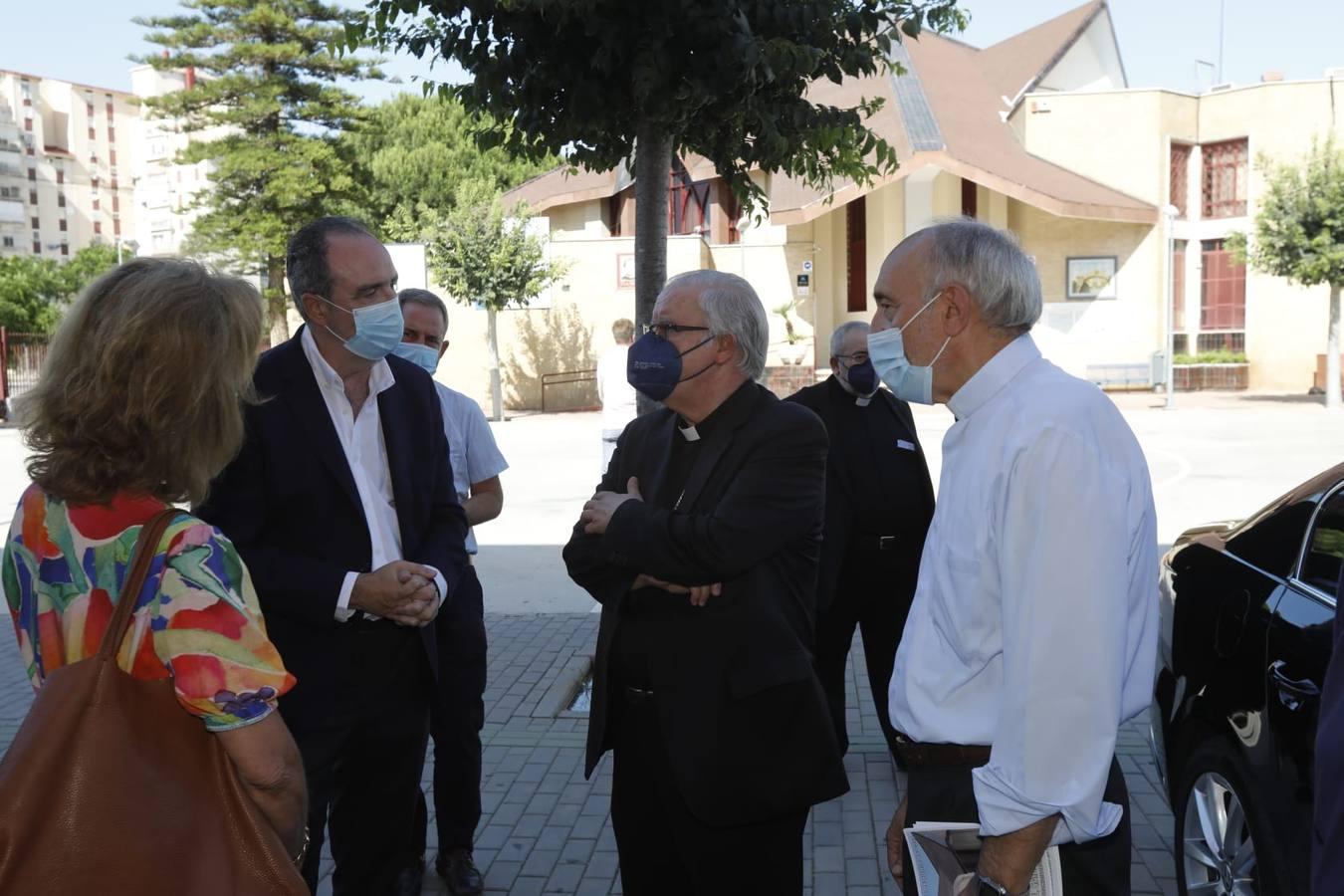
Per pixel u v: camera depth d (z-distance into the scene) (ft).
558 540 33.55
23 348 94.89
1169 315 76.59
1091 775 5.85
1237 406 77.87
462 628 12.28
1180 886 11.14
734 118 14.76
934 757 6.71
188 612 5.29
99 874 4.95
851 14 14.55
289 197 96.07
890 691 7.14
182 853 5.14
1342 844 4.40
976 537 6.42
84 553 5.47
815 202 78.59
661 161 15.75
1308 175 73.10
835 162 16.22
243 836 5.35
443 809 12.35
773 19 13.79
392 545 9.72
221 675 5.27
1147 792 14.92
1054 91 106.01
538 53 14.05
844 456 15.03
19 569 5.64
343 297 9.09
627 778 8.83
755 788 8.07
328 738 9.14
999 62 111.96
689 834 8.38
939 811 6.66
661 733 8.36
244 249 95.96
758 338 8.68
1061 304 92.94
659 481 9.12
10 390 92.68
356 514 9.22
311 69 100.12
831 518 14.96
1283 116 92.38
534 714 18.21
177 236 305.73
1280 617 9.79
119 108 532.32
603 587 8.77
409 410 10.00
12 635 24.81
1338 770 4.45
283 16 97.96
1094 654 5.86
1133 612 6.69
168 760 5.24
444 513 10.23
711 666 8.15
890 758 16.28
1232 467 45.96
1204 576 11.44
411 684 9.78
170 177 352.69
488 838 13.71
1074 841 6.18
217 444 5.93
